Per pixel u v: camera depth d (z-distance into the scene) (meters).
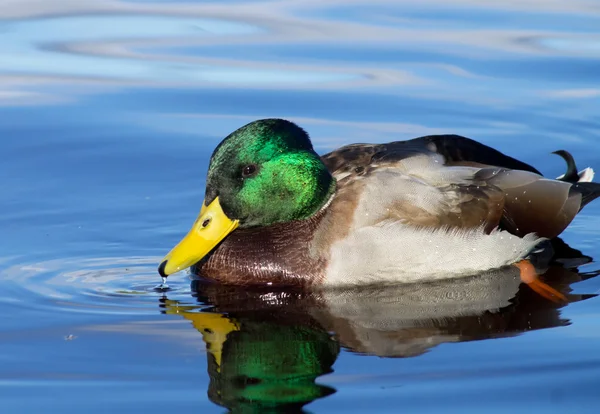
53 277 12.70
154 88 18.55
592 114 17.66
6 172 15.80
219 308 11.80
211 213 12.40
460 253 12.52
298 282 12.35
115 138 16.92
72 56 19.67
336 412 9.25
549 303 11.79
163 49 20.00
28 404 9.44
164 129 17.20
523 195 13.02
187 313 11.63
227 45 20.17
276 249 12.45
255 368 10.15
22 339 10.85
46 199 15.05
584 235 14.12
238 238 12.60
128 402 9.49
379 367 10.16
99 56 19.67
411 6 22.14
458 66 19.30
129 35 20.55
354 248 12.29
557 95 18.30
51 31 20.62
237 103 18.02
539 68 19.17
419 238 12.31
